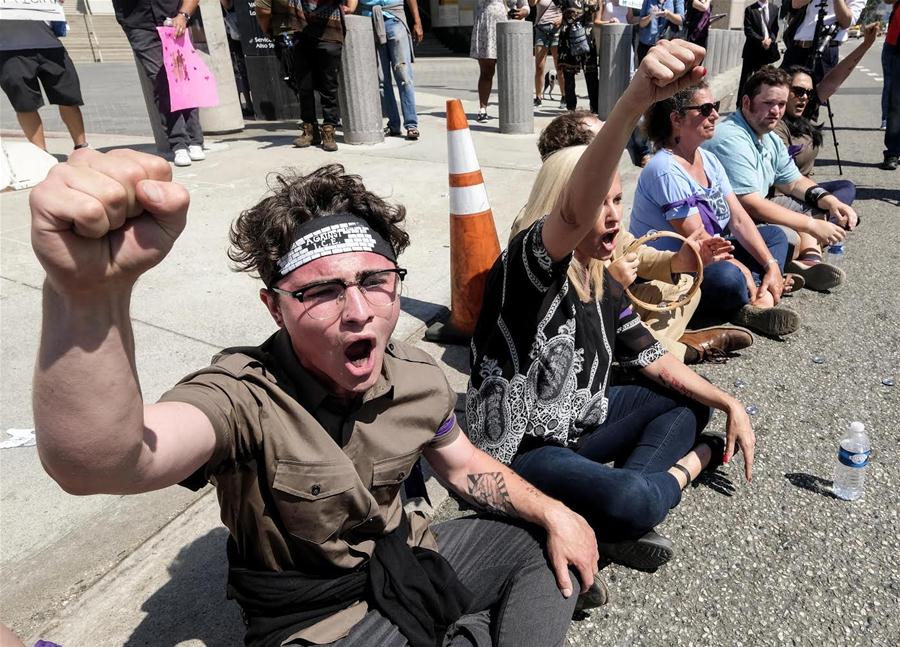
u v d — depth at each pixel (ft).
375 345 4.00
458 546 5.26
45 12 17.65
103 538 6.48
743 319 11.25
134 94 37.70
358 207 4.10
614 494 5.72
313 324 3.85
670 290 9.64
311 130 21.53
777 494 7.55
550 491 5.98
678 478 6.75
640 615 6.01
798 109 15.28
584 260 6.26
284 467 3.97
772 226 12.66
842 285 13.26
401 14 21.40
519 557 5.11
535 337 6.04
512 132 23.27
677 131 10.64
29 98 18.28
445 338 10.51
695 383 7.09
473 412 6.44
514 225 7.11
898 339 11.03
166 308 11.22
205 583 6.04
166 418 3.47
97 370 2.80
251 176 18.31
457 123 9.48
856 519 7.15
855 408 9.17
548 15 29.94
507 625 4.70
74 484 3.03
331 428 4.23
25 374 9.22
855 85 47.03
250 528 4.19
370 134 21.70
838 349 10.77
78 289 2.60
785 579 6.39
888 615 5.96
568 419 6.35
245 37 26.71
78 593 5.88
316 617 4.31
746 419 6.96
